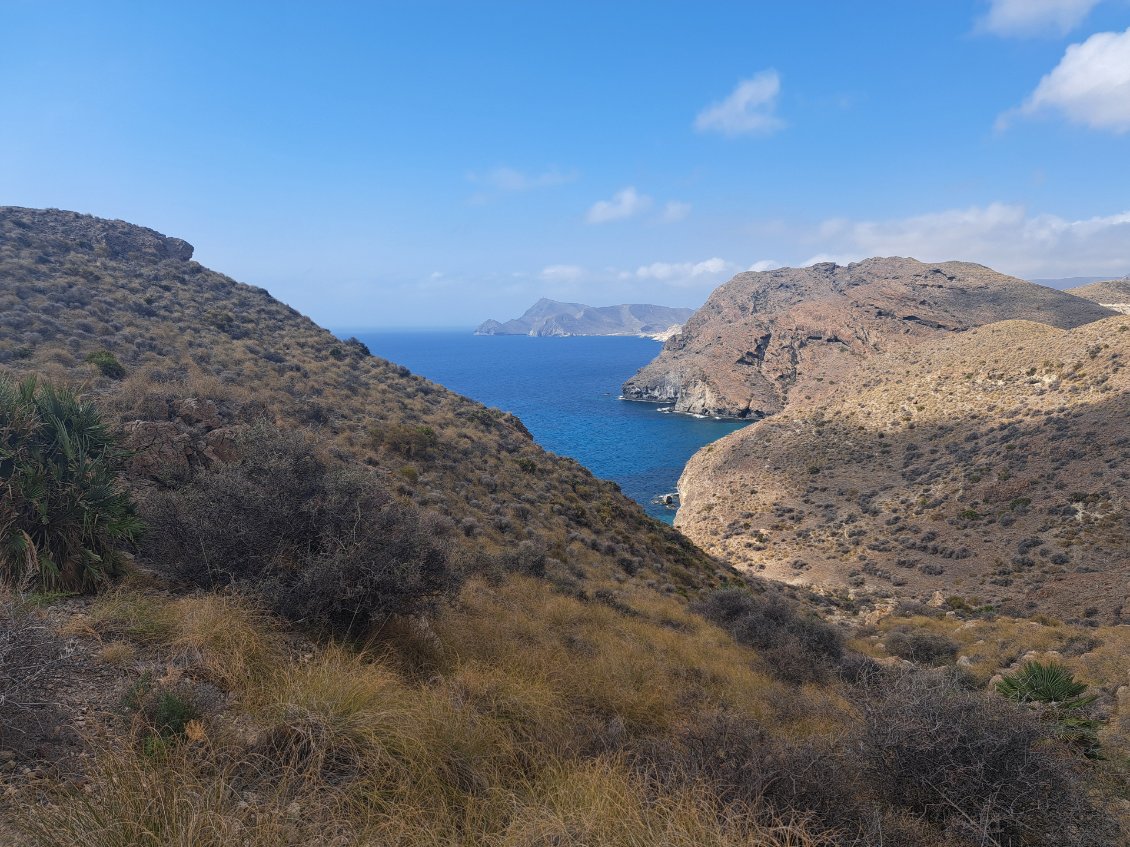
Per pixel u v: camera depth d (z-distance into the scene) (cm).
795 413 10312
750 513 7144
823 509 6688
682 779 463
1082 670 1380
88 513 649
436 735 470
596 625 1251
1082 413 6016
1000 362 8175
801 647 1491
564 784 437
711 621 1758
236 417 1761
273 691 477
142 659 497
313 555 707
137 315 2706
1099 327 7356
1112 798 585
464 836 370
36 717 363
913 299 19588
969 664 1759
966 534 5059
